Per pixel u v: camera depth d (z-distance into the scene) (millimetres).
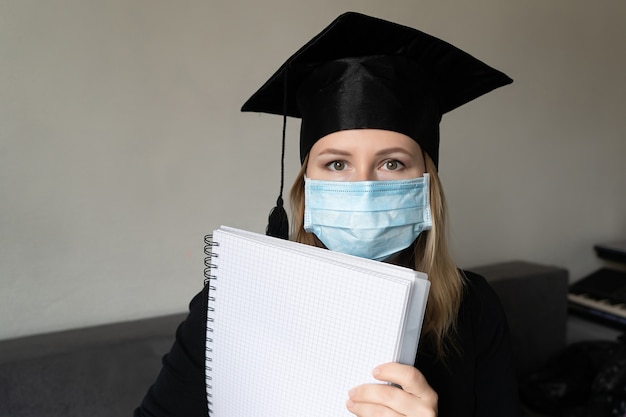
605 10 1858
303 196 771
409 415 442
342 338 470
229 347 547
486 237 1709
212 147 1146
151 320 1093
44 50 928
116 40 991
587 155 1936
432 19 1438
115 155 1029
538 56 1706
